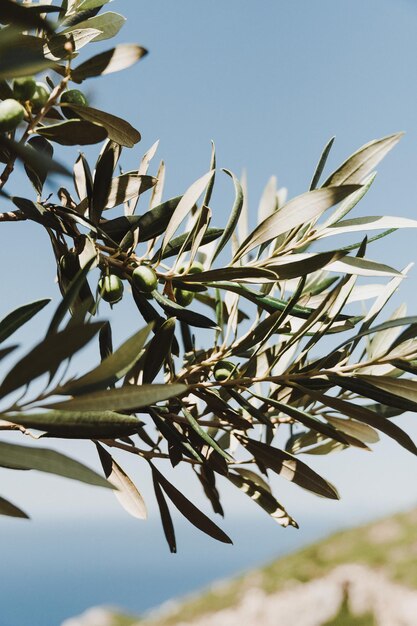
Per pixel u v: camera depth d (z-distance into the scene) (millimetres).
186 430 542
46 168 332
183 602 8227
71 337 367
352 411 521
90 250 518
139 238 544
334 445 644
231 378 552
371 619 5539
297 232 545
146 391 389
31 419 387
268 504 583
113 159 530
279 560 8062
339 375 526
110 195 544
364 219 532
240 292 538
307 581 7031
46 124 530
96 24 503
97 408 384
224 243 533
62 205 549
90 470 374
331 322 524
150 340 505
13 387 371
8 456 372
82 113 498
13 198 499
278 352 549
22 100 476
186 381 548
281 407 520
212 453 559
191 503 537
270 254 551
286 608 6496
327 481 553
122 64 483
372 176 531
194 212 609
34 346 364
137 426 417
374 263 521
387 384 514
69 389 382
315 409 610
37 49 441
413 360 520
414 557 6512
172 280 537
